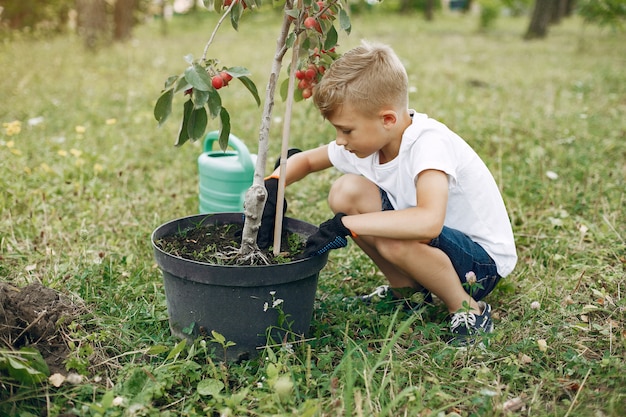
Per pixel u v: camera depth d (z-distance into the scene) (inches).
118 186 165.3
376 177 101.7
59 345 90.9
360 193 104.0
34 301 93.9
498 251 102.5
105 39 433.7
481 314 102.3
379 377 86.4
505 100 273.6
